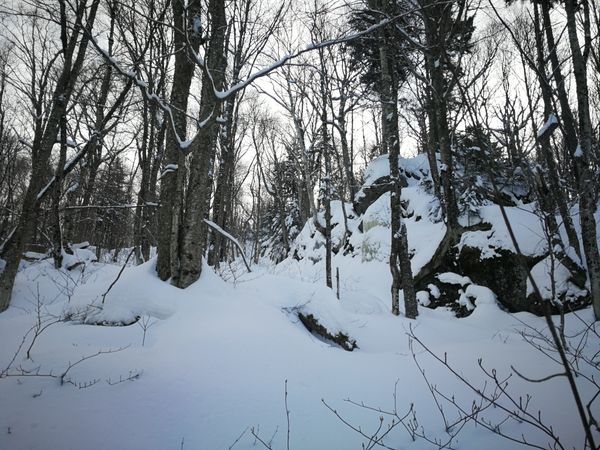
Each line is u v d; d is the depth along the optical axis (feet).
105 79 31.01
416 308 28.02
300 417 10.66
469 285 32.09
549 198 18.13
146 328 14.49
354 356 16.40
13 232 24.00
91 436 8.49
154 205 20.81
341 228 56.24
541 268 28.40
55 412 9.00
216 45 17.92
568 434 9.38
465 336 23.63
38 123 29.40
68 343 12.78
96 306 15.70
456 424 10.57
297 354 14.25
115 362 11.53
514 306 29.22
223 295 17.85
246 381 11.78
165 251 17.92
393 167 29.43
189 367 11.78
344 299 33.30
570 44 20.53
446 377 14.11
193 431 9.36
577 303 26.09
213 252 38.27
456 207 34.88
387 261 42.57
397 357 16.84
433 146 39.52
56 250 29.84
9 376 10.02
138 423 9.21
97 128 37.14
